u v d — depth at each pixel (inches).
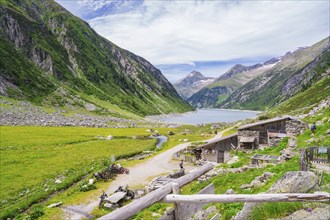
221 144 2600.9
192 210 347.6
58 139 4001.0
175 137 4746.6
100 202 1545.3
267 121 2374.5
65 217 1382.9
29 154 3002.0
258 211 422.6
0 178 2122.3
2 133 4156.0
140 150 3506.4
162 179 1771.7
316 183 499.5
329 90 6702.8
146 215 1076.5
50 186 1948.8
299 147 1584.6
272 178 1002.1
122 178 2213.3
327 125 1834.4
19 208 1514.5
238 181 1173.1
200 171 388.8
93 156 3063.5
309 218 366.0
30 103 6934.1
